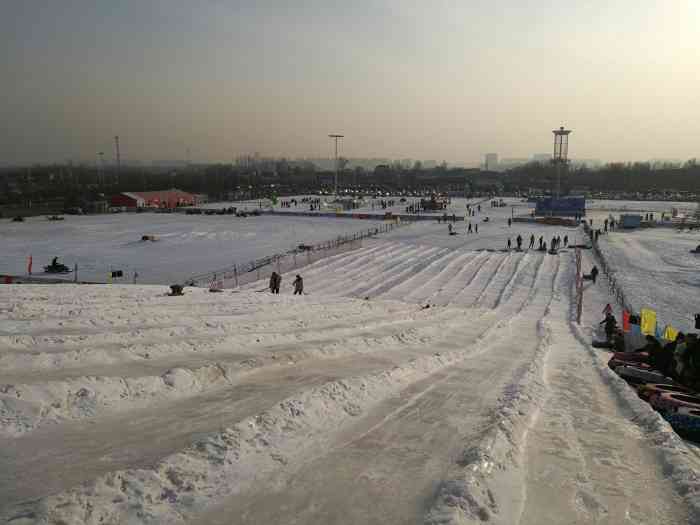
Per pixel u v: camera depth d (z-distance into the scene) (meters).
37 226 75.50
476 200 142.50
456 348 11.23
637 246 56.16
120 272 36.25
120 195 108.62
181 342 8.45
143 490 3.46
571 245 55.53
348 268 40.66
